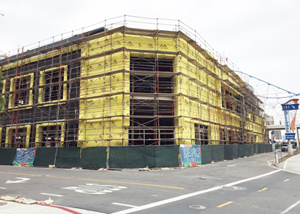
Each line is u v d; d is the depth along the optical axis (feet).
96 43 79.36
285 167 64.75
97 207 25.23
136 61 80.59
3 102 41.83
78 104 77.25
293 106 105.91
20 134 89.71
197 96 85.30
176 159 64.54
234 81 127.95
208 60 100.83
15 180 45.65
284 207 25.25
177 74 74.02
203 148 75.46
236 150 99.71
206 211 23.68
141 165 62.75
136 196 30.50
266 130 208.03
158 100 73.00
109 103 72.02
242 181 42.83
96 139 71.72
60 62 81.25
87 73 78.28
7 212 23.06
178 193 32.35
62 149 71.77
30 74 93.97
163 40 77.97
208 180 43.91
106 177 48.29
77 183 41.11
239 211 23.73
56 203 27.17
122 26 72.02
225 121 100.94
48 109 84.17
